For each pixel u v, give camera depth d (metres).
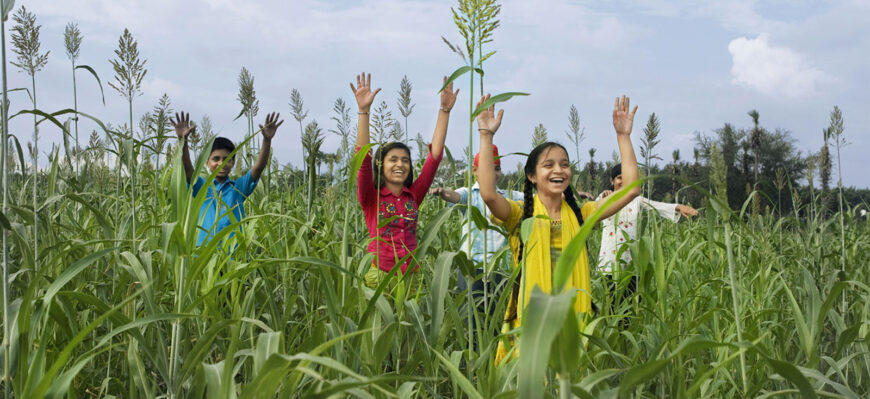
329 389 1.55
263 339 1.88
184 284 2.38
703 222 6.41
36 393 1.67
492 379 2.32
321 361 1.42
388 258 4.34
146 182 5.61
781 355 2.96
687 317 3.51
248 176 5.42
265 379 1.53
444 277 2.51
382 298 2.72
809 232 5.38
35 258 2.91
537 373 1.06
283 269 3.74
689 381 3.32
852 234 6.30
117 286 3.17
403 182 4.67
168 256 2.48
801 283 4.41
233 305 3.12
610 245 5.59
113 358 3.29
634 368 1.50
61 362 1.70
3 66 2.37
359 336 2.43
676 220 6.00
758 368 2.94
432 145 4.79
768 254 4.14
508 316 3.44
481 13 2.84
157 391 2.99
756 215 4.15
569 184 3.74
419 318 2.67
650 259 3.58
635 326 3.52
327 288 2.63
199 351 2.28
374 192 4.44
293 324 3.70
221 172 5.32
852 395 2.00
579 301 3.42
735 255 4.75
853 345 3.55
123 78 3.70
